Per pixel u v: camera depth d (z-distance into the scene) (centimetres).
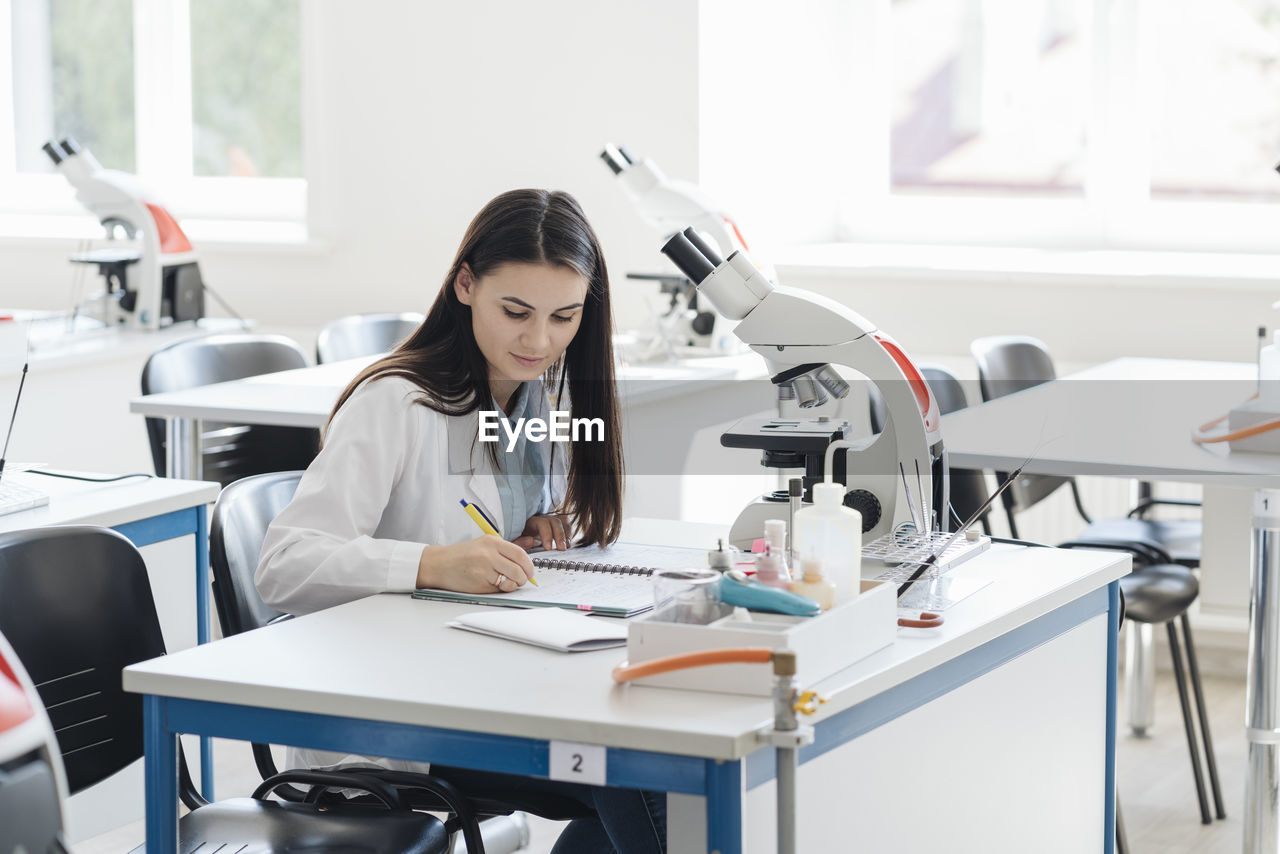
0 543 175
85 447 391
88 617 182
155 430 314
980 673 169
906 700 155
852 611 147
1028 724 182
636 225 430
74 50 529
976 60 445
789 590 149
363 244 469
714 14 416
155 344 402
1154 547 308
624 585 178
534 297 186
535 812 182
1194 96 420
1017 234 446
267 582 181
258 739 146
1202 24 416
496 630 158
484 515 193
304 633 161
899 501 179
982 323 411
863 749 149
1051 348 405
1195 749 296
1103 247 436
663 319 376
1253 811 245
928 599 169
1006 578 185
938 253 438
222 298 490
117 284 427
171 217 432
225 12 508
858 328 175
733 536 189
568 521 205
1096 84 430
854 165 463
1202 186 423
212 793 248
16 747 105
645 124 422
